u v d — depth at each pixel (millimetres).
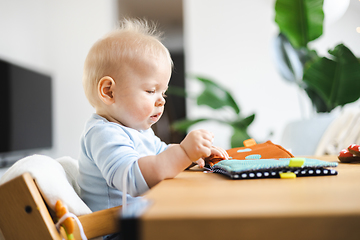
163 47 784
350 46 2877
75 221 522
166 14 4305
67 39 3123
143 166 559
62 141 3047
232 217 220
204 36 3414
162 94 805
